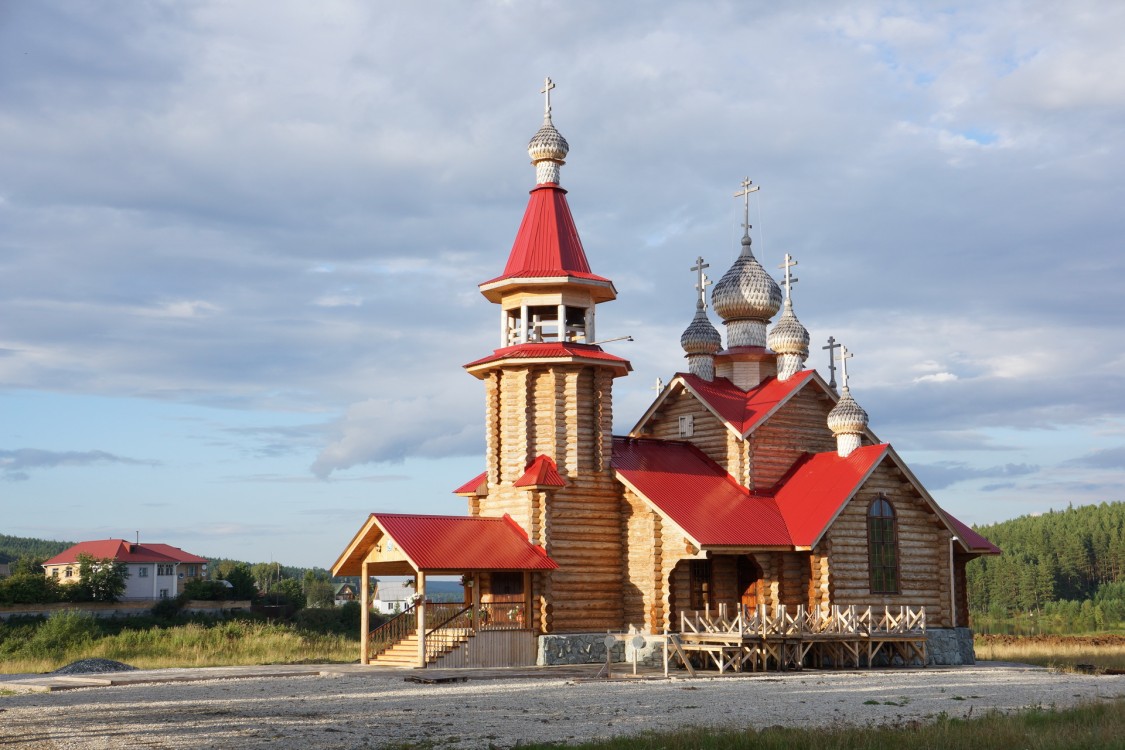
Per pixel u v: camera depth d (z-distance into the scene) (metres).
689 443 51.41
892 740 22.62
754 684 36.75
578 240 48.47
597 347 47.66
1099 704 28.83
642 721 26.81
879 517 47.84
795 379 50.75
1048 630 116.69
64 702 31.48
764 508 47.50
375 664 44.84
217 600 101.44
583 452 46.28
